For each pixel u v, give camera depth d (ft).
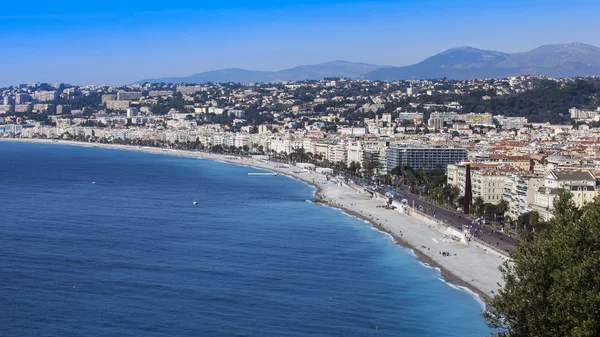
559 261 552.41
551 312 547.08
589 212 569.23
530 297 563.07
